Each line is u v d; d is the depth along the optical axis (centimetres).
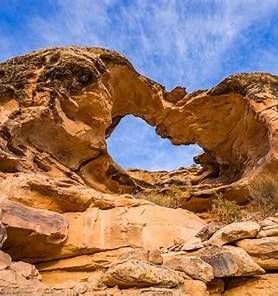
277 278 665
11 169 1027
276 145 1412
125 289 581
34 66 1355
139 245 872
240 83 1673
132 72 1669
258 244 690
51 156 1305
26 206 848
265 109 1535
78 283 663
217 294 659
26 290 557
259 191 1264
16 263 648
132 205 1013
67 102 1342
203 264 648
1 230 668
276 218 769
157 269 594
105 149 1498
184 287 607
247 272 651
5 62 1411
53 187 942
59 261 839
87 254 852
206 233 789
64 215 942
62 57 1388
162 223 965
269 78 1672
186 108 1822
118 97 1762
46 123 1261
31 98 1259
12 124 1122
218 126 1848
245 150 1727
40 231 799
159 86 1806
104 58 1562
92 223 905
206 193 1543
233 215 1151
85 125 1405
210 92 1756
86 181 1462
